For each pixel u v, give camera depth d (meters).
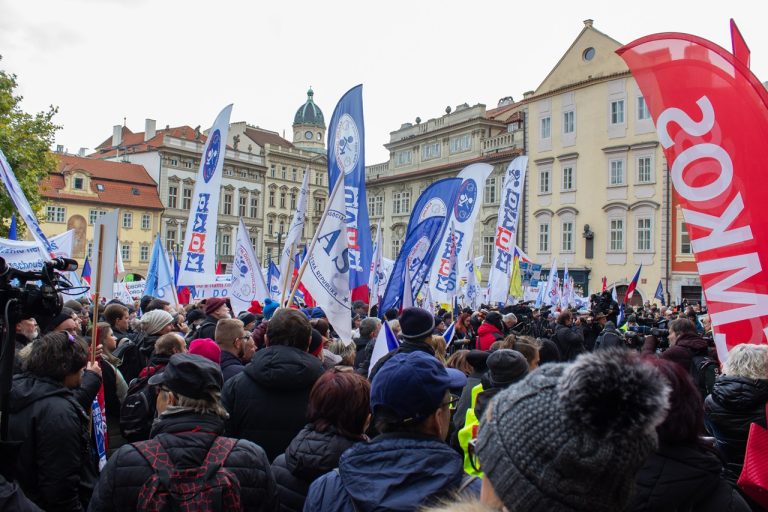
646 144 38.94
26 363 3.62
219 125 10.36
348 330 7.06
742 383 3.83
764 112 4.53
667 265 37.75
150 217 61.47
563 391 1.27
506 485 1.30
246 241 11.10
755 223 4.49
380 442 2.52
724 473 3.91
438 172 52.50
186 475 2.71
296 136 88.62
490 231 47.84
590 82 41.75
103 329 5.75
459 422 4.86
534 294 25.12
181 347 4.91
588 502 1.25
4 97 23.12
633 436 1.23
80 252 55.94
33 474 3.40
